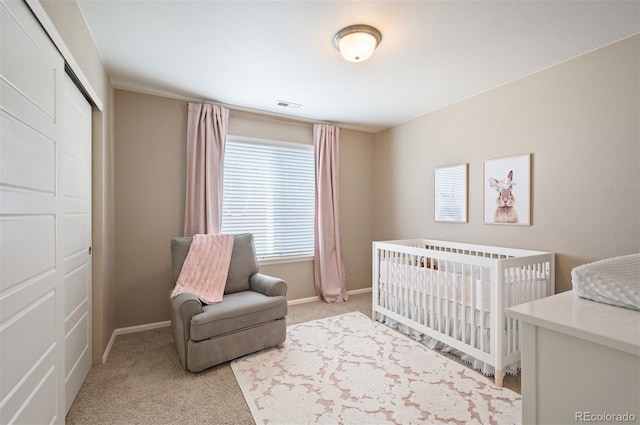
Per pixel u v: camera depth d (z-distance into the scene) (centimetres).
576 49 220
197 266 274
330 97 313
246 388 195
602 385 71
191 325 211
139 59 235
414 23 188
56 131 141
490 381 203
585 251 226
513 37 204
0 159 100
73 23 163
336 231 400
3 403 101
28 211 117
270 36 204
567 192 236
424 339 267
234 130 347
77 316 186
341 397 186
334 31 198
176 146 316
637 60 201
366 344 260
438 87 288
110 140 265
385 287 309
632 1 167
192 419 167
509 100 275
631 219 204
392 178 415
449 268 298
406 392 191
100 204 224
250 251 310
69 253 172
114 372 214
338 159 407
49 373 135
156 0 168
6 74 102
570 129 234
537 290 229
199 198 314
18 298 110
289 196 383
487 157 294
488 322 210
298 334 282
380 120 391
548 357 81
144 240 300
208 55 229
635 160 203
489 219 292
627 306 85
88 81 192
